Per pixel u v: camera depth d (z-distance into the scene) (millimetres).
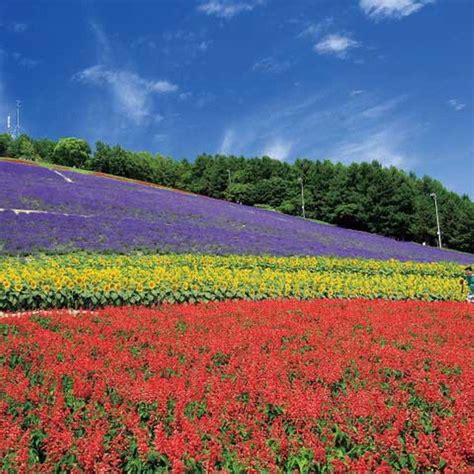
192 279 14727
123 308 12336
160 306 13250
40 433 5230
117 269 14875
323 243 30781
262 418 5742
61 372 6938
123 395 6199
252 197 86438
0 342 8562
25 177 37281
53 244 20250
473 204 87312
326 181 81750
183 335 9625
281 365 7559
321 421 5602
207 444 4918
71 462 4766
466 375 7426
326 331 10508
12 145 102250
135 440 5148
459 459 4766
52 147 115688
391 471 4590
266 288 15750
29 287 12789
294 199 81625
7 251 18516
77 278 13320
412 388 7105
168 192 47531
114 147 98438
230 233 27078
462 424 5480
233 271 17594
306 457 4855
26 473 4520
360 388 6863
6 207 26203
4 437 5070
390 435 5145
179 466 4441
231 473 4562
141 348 8797
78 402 6066
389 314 13086
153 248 21578
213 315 11625
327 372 7227
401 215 70625
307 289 16422
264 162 96125
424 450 4863
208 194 93812
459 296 18734
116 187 41281
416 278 20688
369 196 71562
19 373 7020
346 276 19438
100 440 4863
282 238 28578
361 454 5051
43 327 10094
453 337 10656
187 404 5961
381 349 8812
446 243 79125
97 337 9266
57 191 32188
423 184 89312
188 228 26672
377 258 26172
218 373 7395
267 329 10180
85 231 22828
